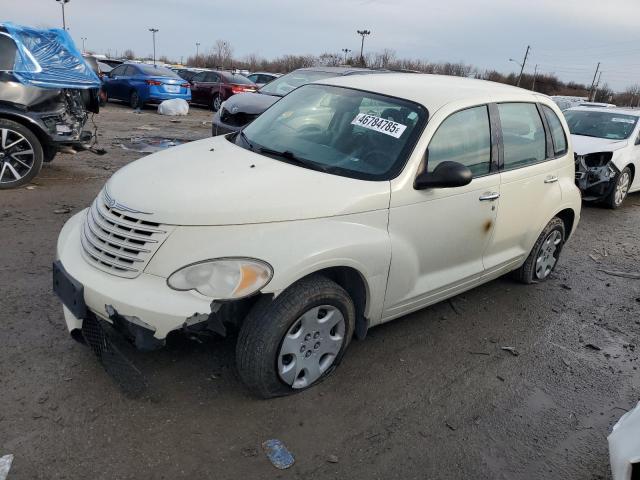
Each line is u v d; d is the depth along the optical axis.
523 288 5.29
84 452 2.62
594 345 4.31
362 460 2.80
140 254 2.78
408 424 3.11
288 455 2.76
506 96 4.39
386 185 3.33
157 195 2.95
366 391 3.35
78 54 7.29
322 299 3.04
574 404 3.52
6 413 2.81
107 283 2.80
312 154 3.63
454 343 4.09
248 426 2.92
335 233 3.05
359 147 3.62
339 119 3.89
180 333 2.97
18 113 6.54
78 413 2.87
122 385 2.95
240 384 3.23
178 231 2.78
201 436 2.81
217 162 3.46
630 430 2.45
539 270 5.33
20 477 2.44
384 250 3.29
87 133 7.56
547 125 4.83
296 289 2.95
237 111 8.45
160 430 2.82
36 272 4.39
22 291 4.05
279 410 3.07
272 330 2.88
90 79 7.32
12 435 2.67
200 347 3.53
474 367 3.80
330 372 3.38
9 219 5.62
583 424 3.33
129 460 2.61
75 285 2.86
